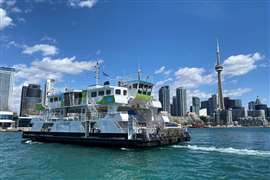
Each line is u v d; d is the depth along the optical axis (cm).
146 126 3581
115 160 2511
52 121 4234
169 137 3369
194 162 2395
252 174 1922
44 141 4278
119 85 3962
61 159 2628
